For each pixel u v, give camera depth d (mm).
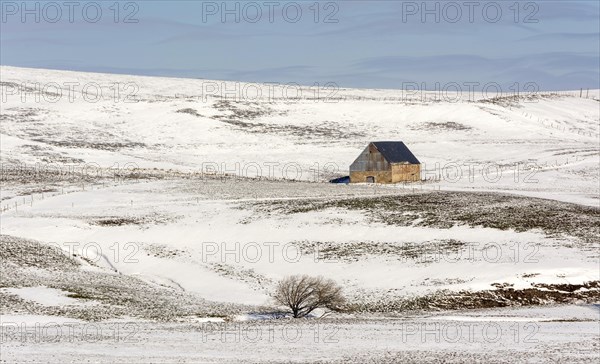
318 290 182125
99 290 193375
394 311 184125
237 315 175625
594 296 195500
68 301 178750
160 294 196750
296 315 177000
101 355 128750
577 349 137375
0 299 176500
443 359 129750
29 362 123125
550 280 199875
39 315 164875
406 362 127438
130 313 171125
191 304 186125
